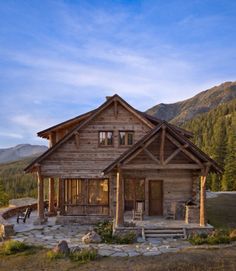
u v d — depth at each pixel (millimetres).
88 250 15906
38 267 14422
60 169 25297
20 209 30359
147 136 19734
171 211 23812
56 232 21531
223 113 142875
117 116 25594
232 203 34500
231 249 16219
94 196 25672
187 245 17500
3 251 16812
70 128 27703
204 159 19969
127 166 20062
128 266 14102
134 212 22734
